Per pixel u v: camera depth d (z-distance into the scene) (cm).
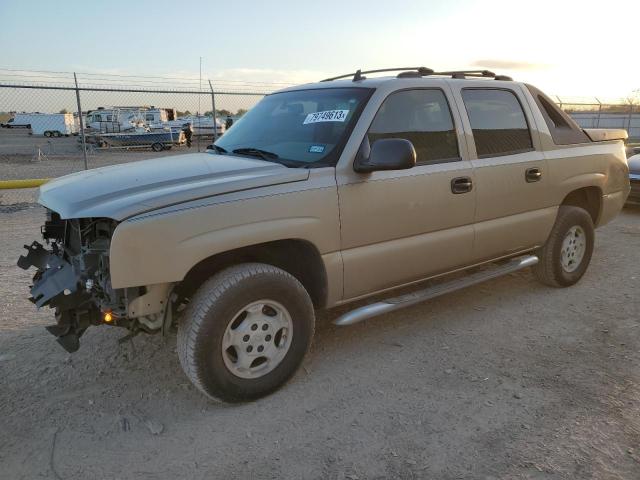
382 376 362
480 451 282
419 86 397
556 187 483
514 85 471
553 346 406
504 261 495
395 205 370
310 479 264
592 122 2542
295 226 325
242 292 308
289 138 385
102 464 274
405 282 400
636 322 450
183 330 305
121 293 292
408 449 285
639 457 277
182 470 270
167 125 3622
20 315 459
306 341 344
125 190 307
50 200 331
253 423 309
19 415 315
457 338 420
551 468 268
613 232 792
